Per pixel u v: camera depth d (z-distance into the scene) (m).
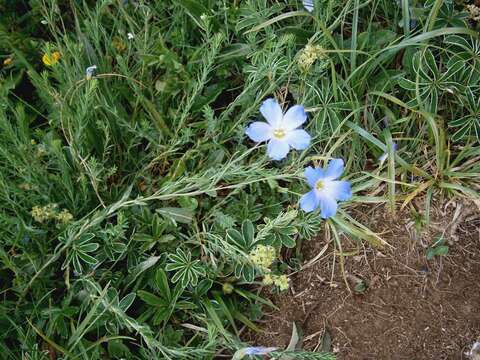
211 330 0.24
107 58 0.31
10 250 0.27
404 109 0.31
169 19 0.33
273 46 0.29
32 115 0.32
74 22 0.35
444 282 0.28
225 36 0.30
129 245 0.28
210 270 0.28
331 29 0.30
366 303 0.28
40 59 0.33
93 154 0.30
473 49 0.29
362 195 0.30
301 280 0.29
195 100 0.31
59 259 0.28
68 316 0.26
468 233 0.29
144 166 0.30
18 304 0.26
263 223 0.29
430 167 0.30
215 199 0.29
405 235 0.30
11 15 0.35
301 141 0.25
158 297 0.27
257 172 0.27
